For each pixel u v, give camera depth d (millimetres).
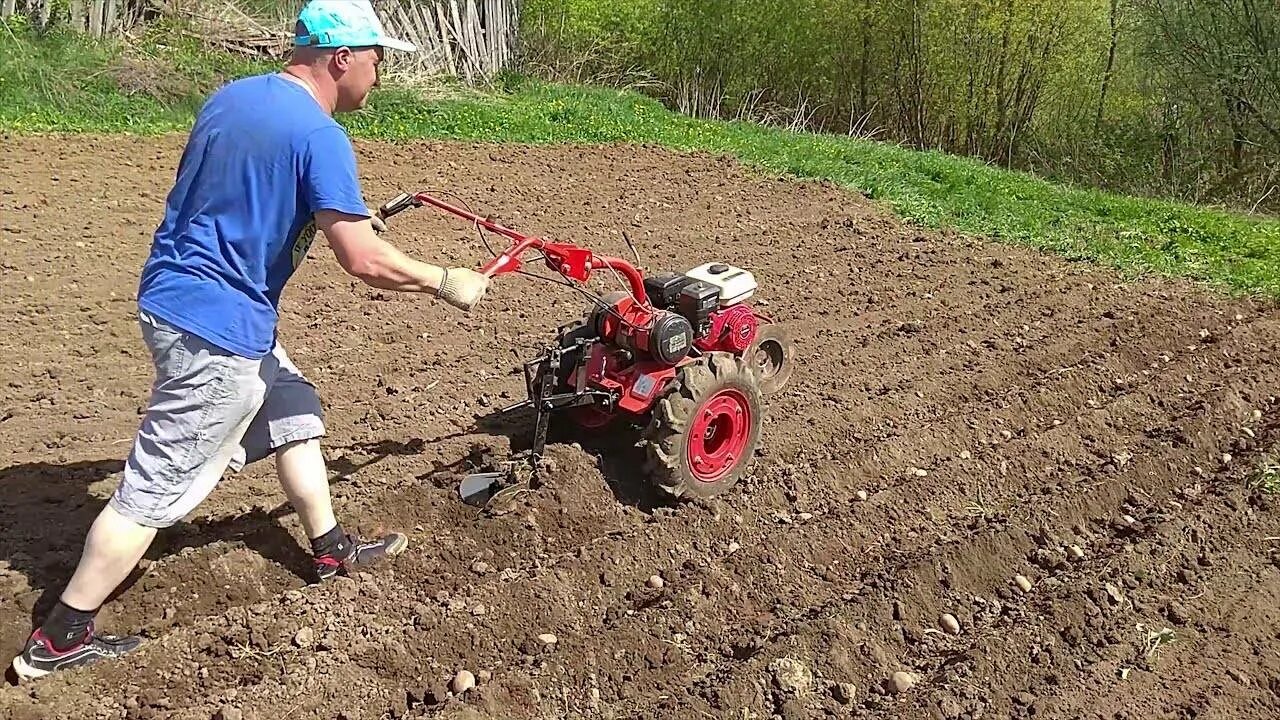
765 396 6020
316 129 3535
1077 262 9914
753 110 20922
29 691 3605
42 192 9359
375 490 4957
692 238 9914
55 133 11273
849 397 6508
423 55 16781
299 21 3676
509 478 4867
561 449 5086
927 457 5879
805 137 16641
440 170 11641
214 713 3541
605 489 5020
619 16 20500
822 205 11508
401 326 7266
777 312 8047
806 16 20422
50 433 5414
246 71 14461
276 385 4039
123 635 3957
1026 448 5957
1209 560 4965
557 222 10070
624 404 4844
